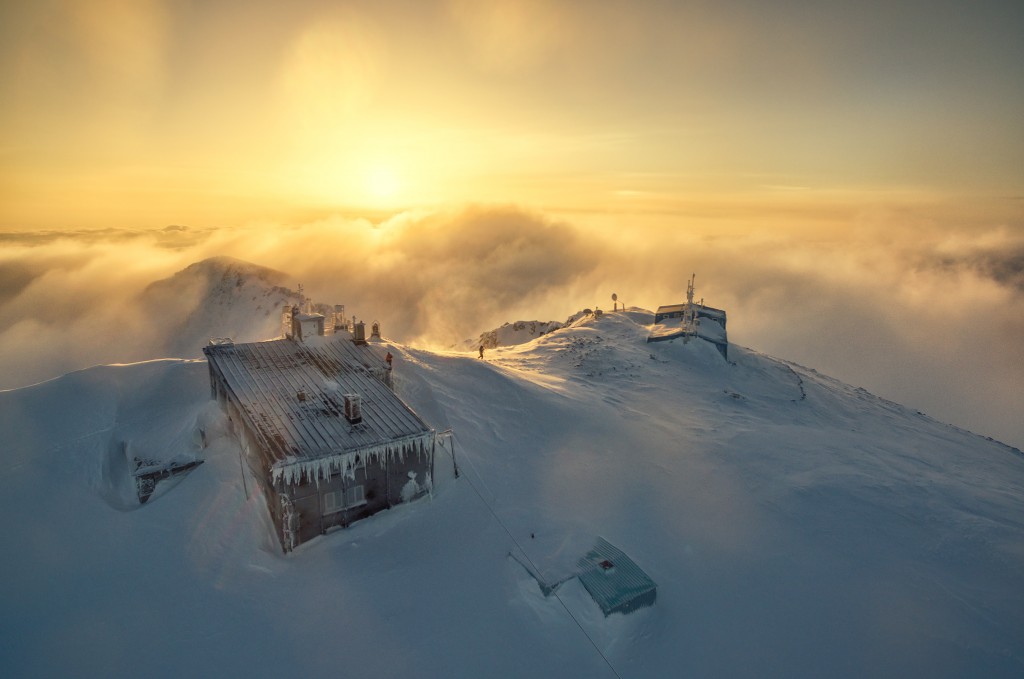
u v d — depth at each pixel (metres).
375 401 25.00
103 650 16.45
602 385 43.81
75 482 22.20
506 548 22.03
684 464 30.34
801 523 25.39
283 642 17.17
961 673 17.84
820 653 18.78
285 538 20.38
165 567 19.30
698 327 58.81
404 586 19.70
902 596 21.03
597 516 24.86
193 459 23.56
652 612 20.05
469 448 28.61
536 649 18.03
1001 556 23.16
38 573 18.62
